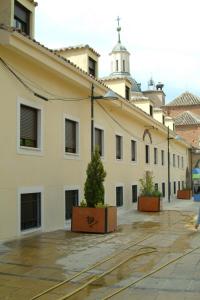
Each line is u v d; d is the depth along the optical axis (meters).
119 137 24.28
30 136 14.48
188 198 39.00
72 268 9.18
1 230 12.48
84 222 14.64
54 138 15.79
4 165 12.69
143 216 21.69
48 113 15.39
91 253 10.88
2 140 12.61
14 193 13.15
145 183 26.28
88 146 18.94
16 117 13.32
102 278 8.41
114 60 45.78
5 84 12.81
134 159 27.19
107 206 15.05
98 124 20.34
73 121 17.72
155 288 7.73
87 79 17.42
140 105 32.31
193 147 51.34
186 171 48.88
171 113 63.41
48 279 8.24
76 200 17.67
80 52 20.33
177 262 9.95
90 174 15.09
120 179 23.77
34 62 14.03
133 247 11.88
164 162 36.41
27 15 14.83
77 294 7.34
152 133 31.91
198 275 8.69
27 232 13.81
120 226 17.06
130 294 7.36
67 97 16.94
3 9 13.04
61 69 15.35
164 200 35.62
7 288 7.60
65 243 12.38
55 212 15.67
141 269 9.20
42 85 14.99
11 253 10.70
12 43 12.34
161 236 14.13
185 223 18.34
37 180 14.51
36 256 10.38
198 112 62.25
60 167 16.19
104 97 17.42
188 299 7.07
